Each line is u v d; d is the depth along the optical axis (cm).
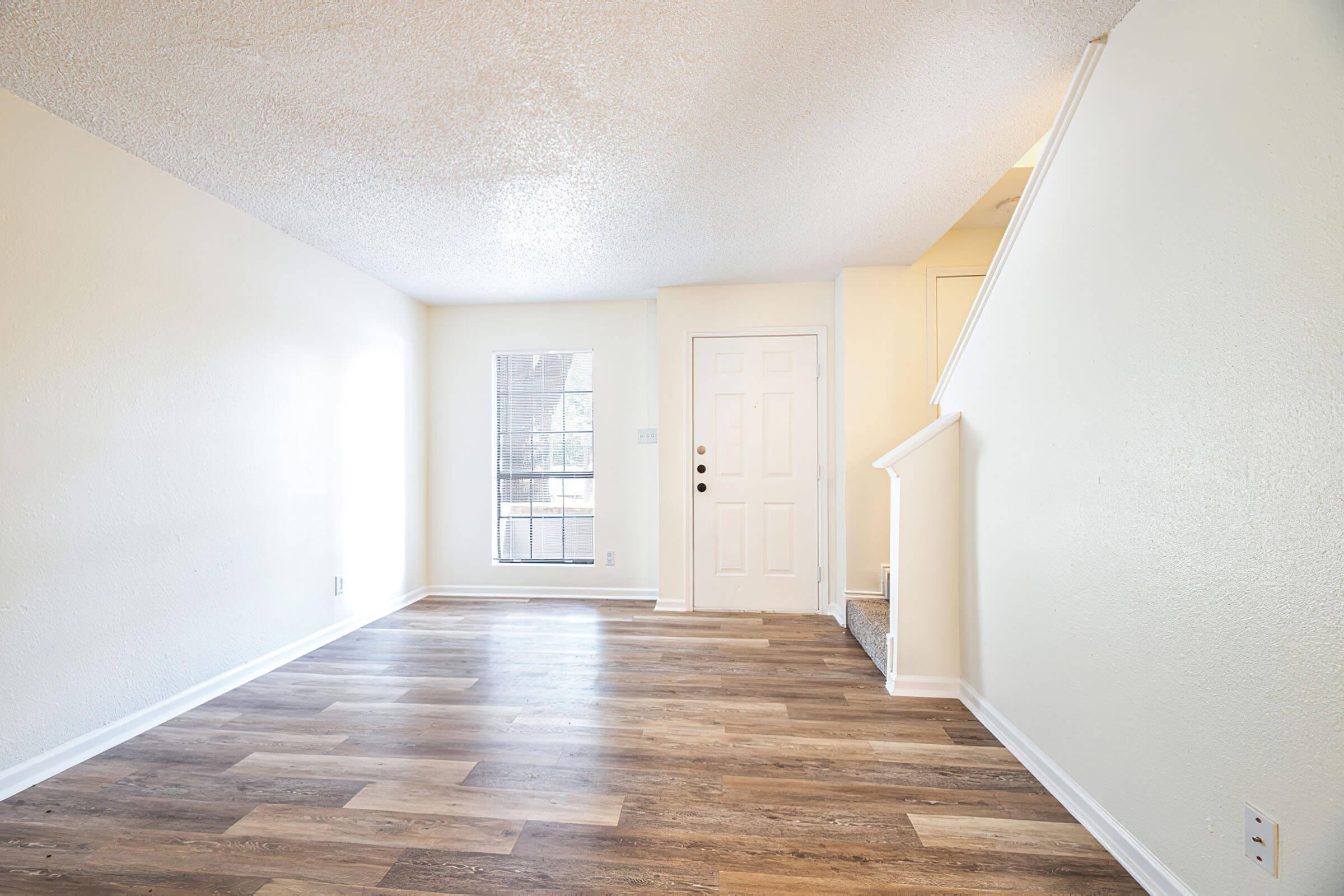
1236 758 124
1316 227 107
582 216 303
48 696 206
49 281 207
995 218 369
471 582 481
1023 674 215
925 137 229
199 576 267
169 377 253
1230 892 125
